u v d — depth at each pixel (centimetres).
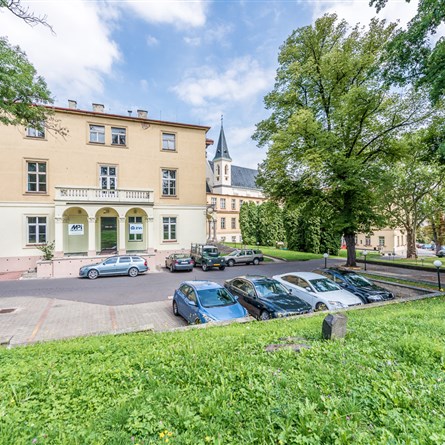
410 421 264
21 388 348
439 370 368
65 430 268
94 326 887
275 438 244
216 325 714
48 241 2045
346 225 1853
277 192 2206
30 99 1050
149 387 352
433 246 6022
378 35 1881
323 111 2136
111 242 2269
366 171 1769
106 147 2238
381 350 441
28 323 903
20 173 1988
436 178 2555
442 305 871
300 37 2000
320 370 369
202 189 2573
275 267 2248
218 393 316
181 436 251
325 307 942
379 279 1574
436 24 1013
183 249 2477
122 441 250
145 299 1230
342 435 239
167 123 2431
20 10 851
